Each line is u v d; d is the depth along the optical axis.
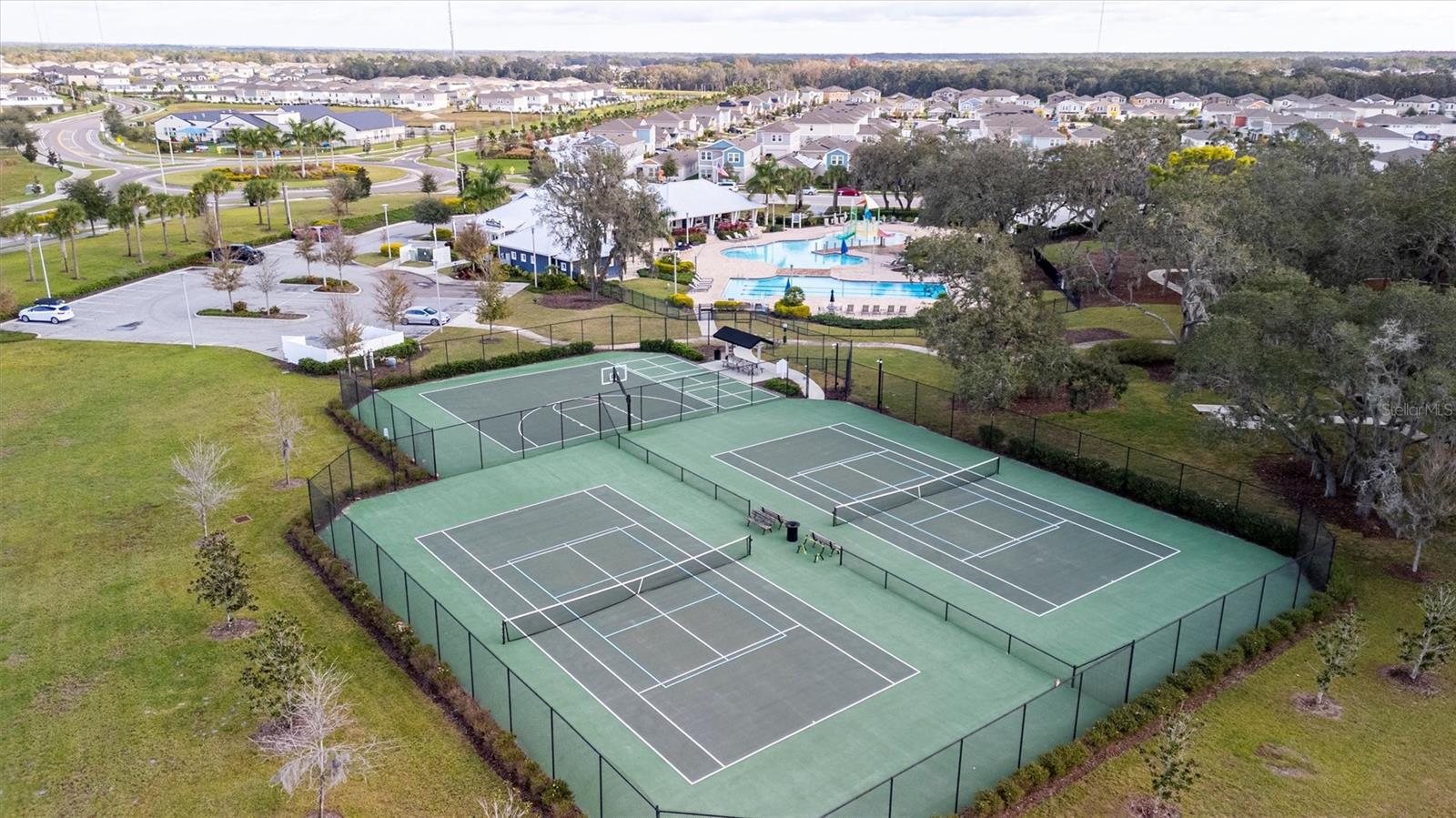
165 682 30.94
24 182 141.62
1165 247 57.84
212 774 26.86
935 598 34.06
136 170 156.62
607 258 88.56
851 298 90.06
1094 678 31.41
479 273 92.88
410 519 43.00
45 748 27.80
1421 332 36.00
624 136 181.38
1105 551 40.38
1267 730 29.06
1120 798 26.20
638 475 48.09
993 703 30.22
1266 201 57.16
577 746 27.91
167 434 52.69
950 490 46.69
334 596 36.25
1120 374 53.59
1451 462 36.19
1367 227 50.28
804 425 55.50
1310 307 39.50
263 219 121.69
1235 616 35.22
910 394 60.56
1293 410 41.75
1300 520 39.31
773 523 42.09
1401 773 27.25
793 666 32.00
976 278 53.47
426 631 33.91
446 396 59.88
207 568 37.53
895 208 141.00
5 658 32.19
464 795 26.12
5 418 55.00
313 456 49.94
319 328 74.88
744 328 77.19
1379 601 36.31
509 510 43.94
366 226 121.38
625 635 33.78
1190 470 47.44
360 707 29.73
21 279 88.31
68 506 43.91
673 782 26.45
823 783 26.50
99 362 65.44
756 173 136.25
